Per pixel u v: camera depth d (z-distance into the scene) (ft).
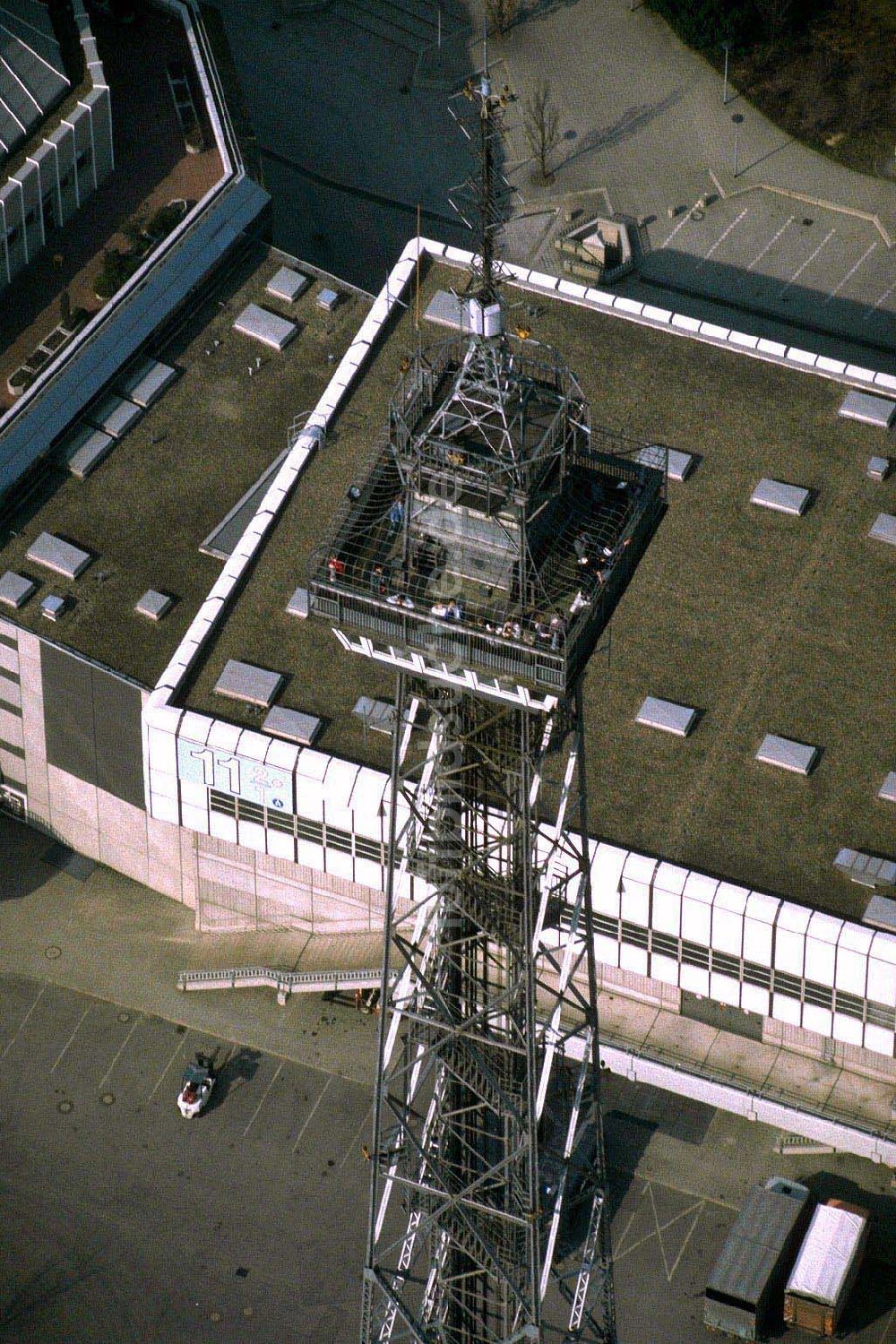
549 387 331.16
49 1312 464.24
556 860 426.10
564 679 320.29
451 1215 381.40
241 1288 467.11
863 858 456.86
